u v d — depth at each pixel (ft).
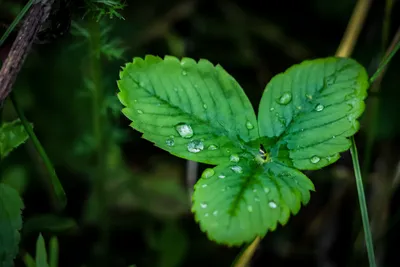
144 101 1.04
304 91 1.05
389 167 1.33
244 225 0.98
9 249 1.04
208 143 1.03
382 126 1.34
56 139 1.33
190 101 1.04
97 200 1.26
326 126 1.04
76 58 1.31
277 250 1.35
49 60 1.32
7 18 1.16
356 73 1.05
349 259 1.27
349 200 1.35
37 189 1.33
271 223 0.98
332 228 1.35
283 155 1.03
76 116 1.34
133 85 1.04
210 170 1.01
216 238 0.97
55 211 1.32
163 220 1.32
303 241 1.36
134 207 1.32
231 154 1.03
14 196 1.05
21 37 1.04
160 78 1.05
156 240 1.28
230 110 1.05
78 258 1.29
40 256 1.07
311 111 1.05
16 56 1.03
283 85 1.06
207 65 1.05
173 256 1.27
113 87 1.32
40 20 1.04
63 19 1.07
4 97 1.03
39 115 1.33
